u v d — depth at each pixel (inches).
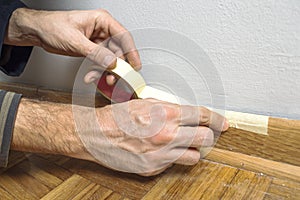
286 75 16.5
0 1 21.7
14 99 17.2
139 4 19.4
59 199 16.4
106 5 20.9
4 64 23.8
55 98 26.4
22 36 22.1
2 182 17.6
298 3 14.6
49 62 25.6
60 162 19.3
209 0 16.8
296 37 15.3
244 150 18.7
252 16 15.9
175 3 17.9
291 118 17.3
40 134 17.0
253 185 17.4
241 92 18.3
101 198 16.4
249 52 16.9
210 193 16.8
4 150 16.5
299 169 17.3
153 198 16.4
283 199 16.2
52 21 20.4
